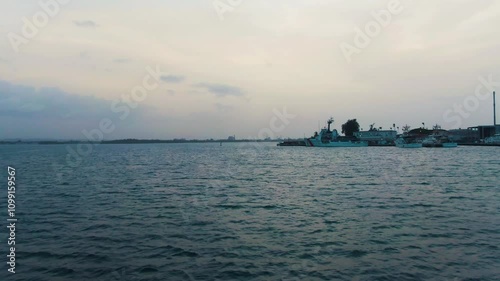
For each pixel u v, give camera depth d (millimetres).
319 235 15812
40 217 19969
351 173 46031
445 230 16344
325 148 174375
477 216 19156
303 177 41719
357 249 13789
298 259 12797
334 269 11820
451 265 12031
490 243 14297
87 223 18469
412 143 151125
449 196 25984
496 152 105188
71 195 28266
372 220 18516
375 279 10984
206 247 14281
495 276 11094
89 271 11828
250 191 30125
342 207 22250
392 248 13859
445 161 68500
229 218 19500
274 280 11000
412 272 11492
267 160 82250
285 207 22562
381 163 65438
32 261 12805
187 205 23531
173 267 12125
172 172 50469
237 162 75188
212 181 38312
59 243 14945
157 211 21516
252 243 14758
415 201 24031
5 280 11109
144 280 11070
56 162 77250
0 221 19062
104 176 44562
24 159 91125
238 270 11812
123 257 13156
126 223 18422
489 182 34344
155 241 15156
